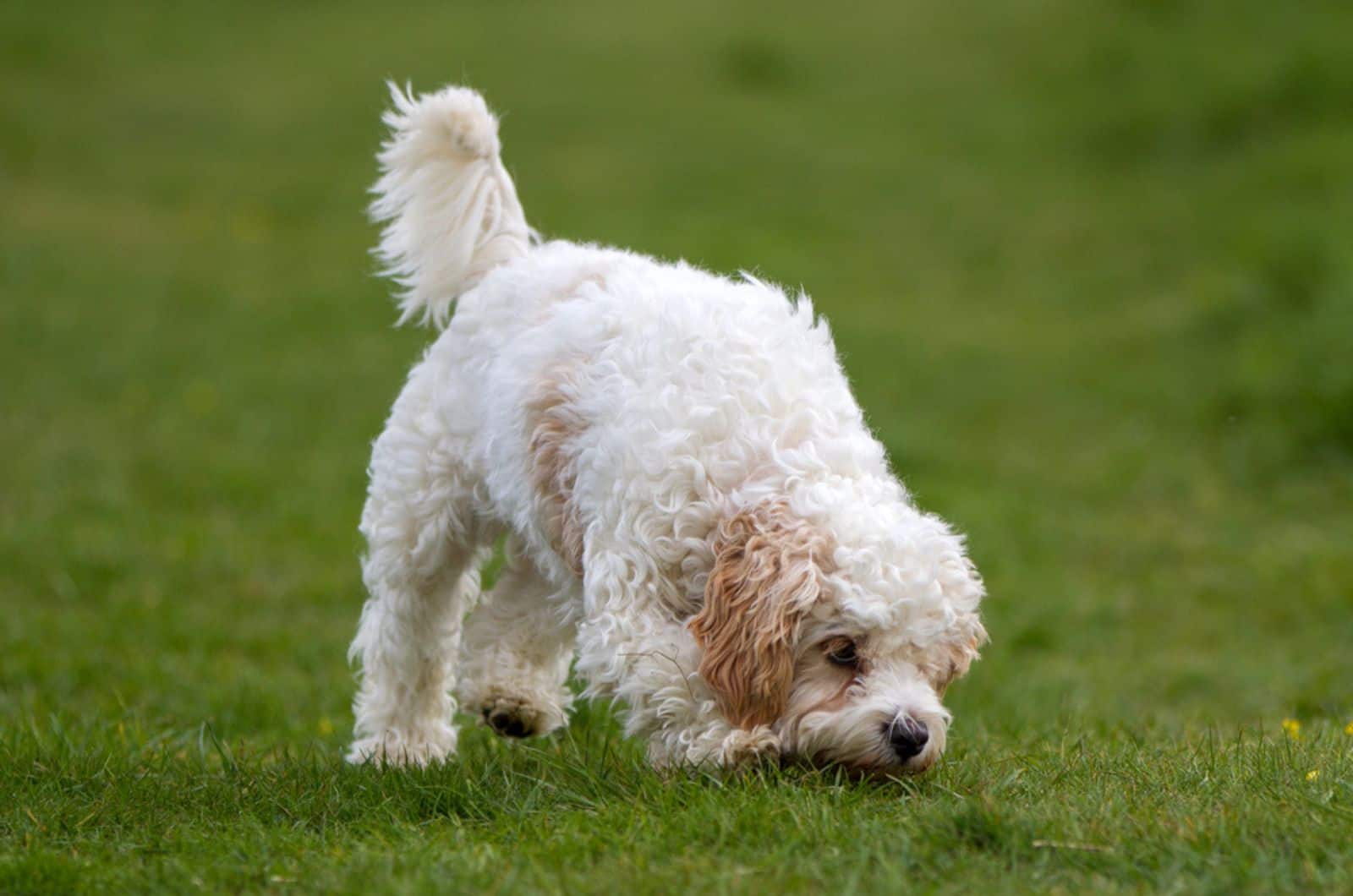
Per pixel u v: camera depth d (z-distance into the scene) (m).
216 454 17.05
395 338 21.91
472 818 5.89
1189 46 35.66
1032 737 7.69
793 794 5.45
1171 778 5.88
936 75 36.12
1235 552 14.74
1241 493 16.84
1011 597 13.30
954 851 4.95
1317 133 30.05
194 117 31.64
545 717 7.68
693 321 6.23
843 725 5.64
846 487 5.86
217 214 26.89
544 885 4.77
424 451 7.29
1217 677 10.88
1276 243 23.36
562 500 6.29
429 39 37.41
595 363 6.34
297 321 22.34
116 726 8.28
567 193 27.62
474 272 7.90
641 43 37.66
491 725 7.70
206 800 6.32
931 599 5.63
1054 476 17.36
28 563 13.19
